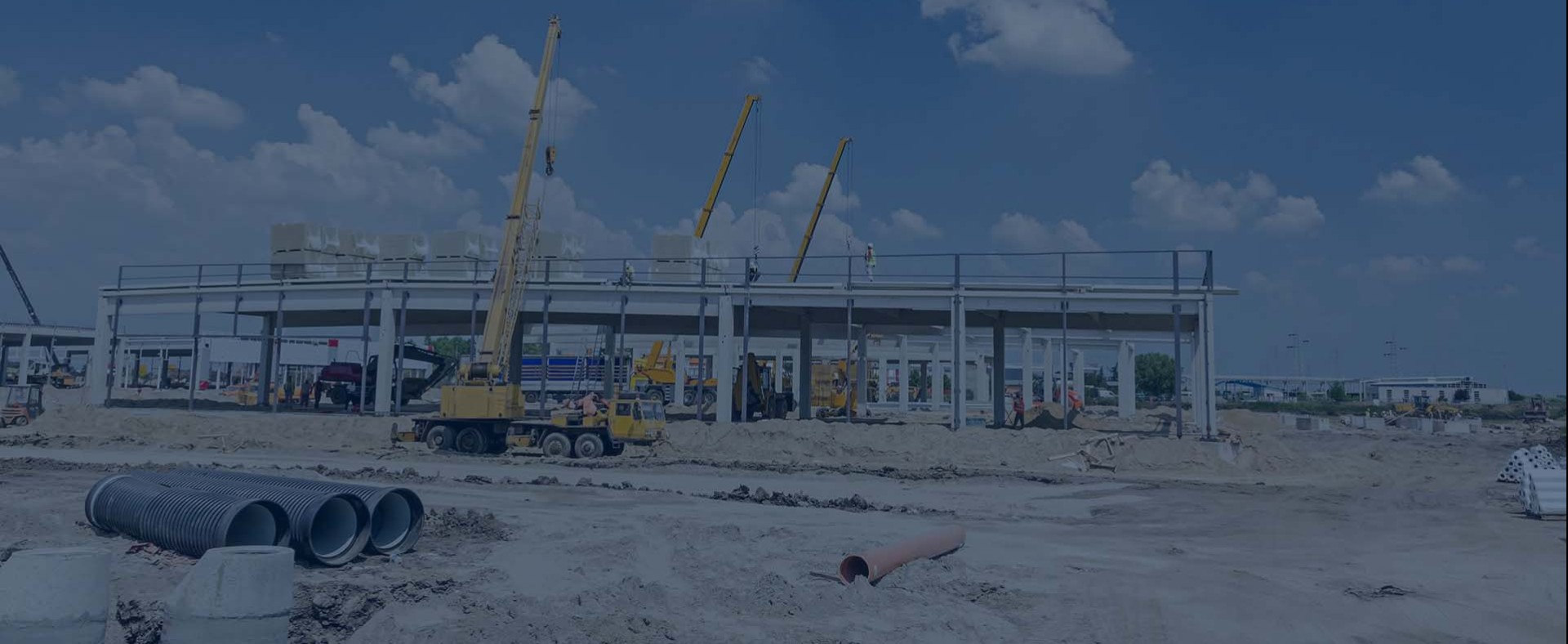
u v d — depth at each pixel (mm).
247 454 31609
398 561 12719
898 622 10734
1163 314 35625
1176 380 34781
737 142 68438
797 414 53406
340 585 10883
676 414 50594
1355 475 30797
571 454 31641
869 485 25188
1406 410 72062
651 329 47312
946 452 33031
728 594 11617
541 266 40125
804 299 37812
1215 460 31359
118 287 43062
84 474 22969
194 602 8109
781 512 18938
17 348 78125
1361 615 11430
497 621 10125
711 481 25438
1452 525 19031
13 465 24719
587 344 61312
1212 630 10688
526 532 15078
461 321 46969
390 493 13234
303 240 42188
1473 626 10977
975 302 36812
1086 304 36125
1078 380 66812
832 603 11352
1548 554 15688
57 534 14094
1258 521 19609
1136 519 19688
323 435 36500
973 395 81125
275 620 8305
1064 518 19656
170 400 56188
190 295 42156
